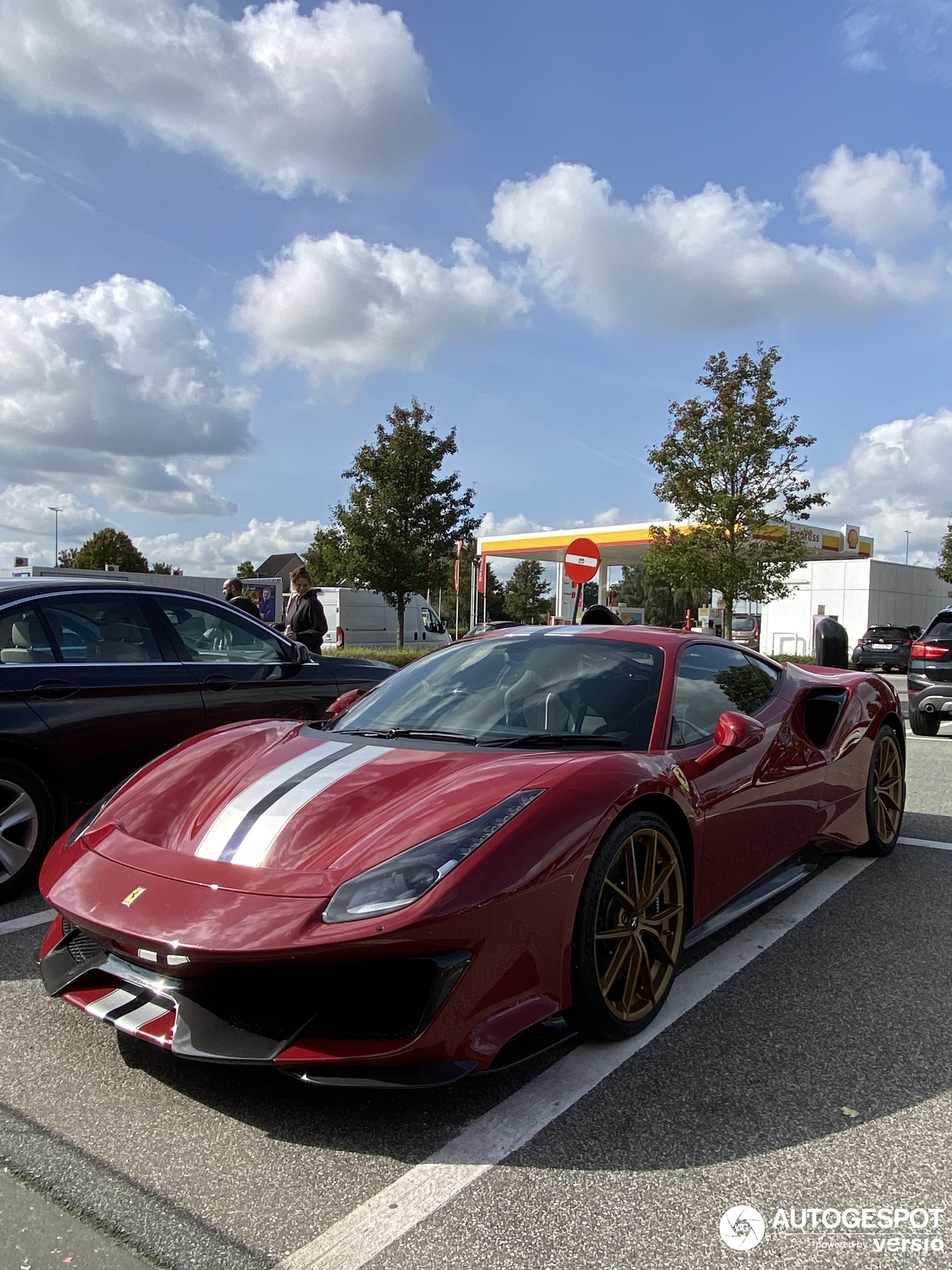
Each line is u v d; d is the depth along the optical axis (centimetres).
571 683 329
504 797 243
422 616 2556
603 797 250
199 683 482
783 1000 293
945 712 952
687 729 317
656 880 272
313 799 257
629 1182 199
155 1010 235
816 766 386
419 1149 211
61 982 251
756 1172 203
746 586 1659
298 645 548
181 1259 175
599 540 3000
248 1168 204
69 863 260
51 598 441
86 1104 229
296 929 207
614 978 253
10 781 398
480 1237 181
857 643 2977
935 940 349
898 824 474
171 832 261
